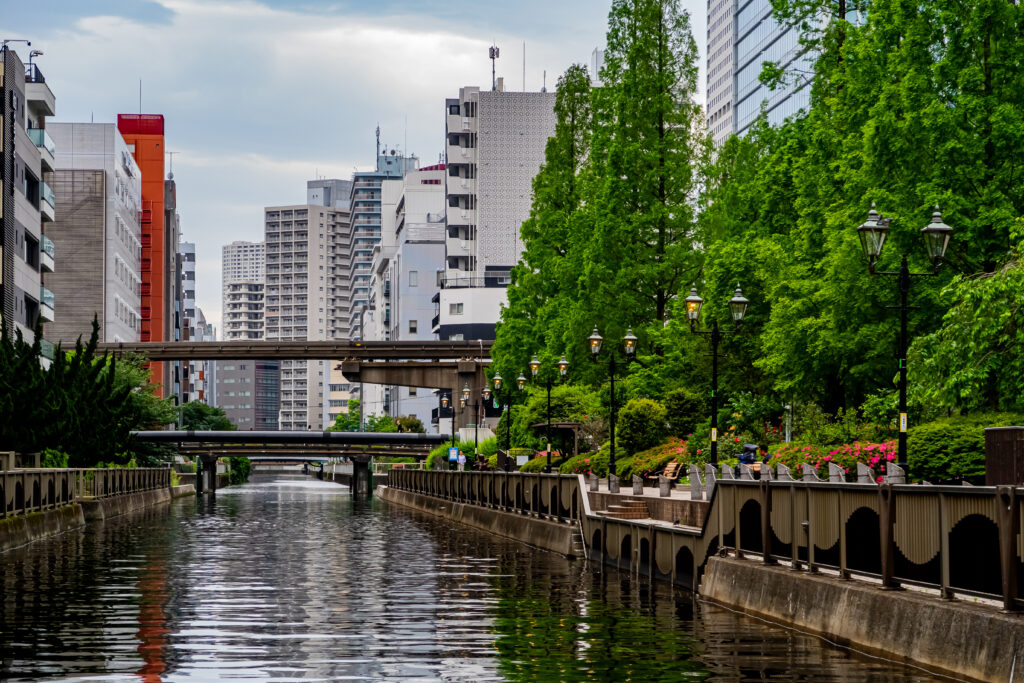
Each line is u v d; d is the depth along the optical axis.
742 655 16.53
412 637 18.48
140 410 99.12
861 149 37.62
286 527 54.75
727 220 52.81
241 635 18.67
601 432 56.62
